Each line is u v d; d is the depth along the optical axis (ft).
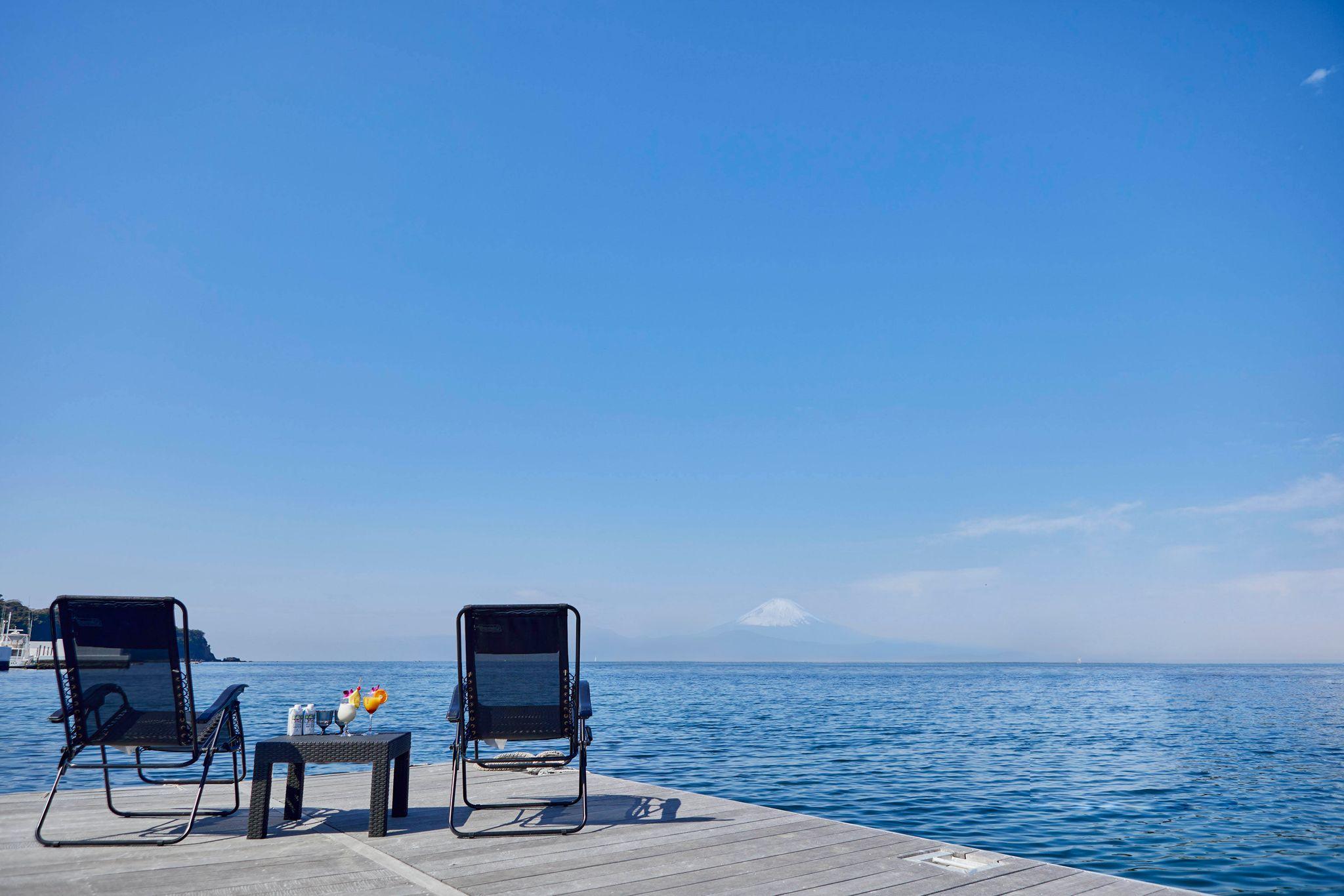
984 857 12.41
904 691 164.66
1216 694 152.35
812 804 29.76
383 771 13.62
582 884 10.75
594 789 18.83
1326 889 19.15
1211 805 30.89
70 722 12.76
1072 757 46.78
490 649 14.12
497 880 10.86
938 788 33.58
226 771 26.66
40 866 11.32
